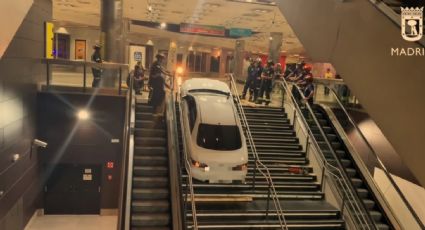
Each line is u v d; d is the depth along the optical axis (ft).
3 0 21.88
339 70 15.07
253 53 119.85
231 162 30.09
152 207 28.55
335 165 31.48
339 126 36.94
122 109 43.27
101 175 44.68
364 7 13.24
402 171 27.45
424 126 10.21
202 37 101.71
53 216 44.27
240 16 64.23
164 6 59.26
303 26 18.83
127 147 30.81
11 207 32.53
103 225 42.19
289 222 28.14
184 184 31.37
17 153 33.91
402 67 11.18
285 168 35.47
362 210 27.32
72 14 78.69
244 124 37.14
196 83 38.68
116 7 51.21
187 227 23.97
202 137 31.32
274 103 49.80
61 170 44.98
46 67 43.09
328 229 28.58
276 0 23.56
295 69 49.96
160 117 36.70
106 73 42.78
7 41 23.02
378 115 12.39
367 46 13.03
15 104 33.04
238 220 27.68
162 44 107.96
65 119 42.34
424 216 24.84
